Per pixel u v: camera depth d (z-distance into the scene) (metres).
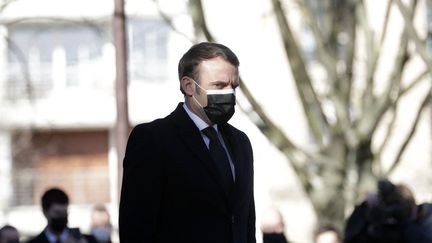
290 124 46.41
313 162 28.50
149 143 8.55
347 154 28.69
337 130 28.69
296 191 47.03
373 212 16.41
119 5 21.58
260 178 47.03
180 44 47.62
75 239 18.20
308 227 46.69
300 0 29.11
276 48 45.88
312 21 28.95
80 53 49.00
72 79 49.16
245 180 8.77
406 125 46.62
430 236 15.89
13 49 29.83
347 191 28.58
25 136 47.75
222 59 8.67
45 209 18.06
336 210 28.44
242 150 8.91
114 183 50.50
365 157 28.64
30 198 49.59
